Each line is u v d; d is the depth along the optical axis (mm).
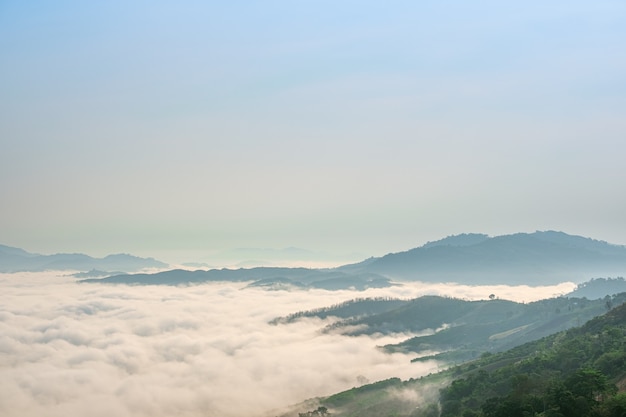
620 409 183375
